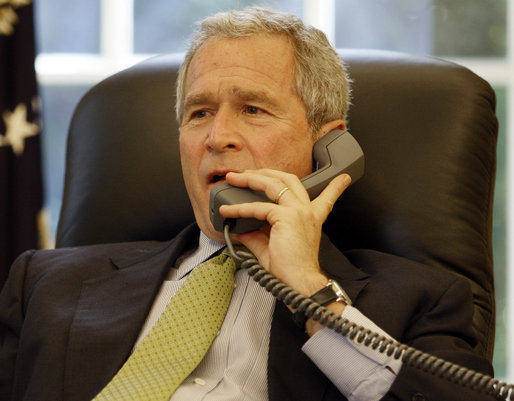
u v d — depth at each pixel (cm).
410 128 317
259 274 241
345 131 291
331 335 238
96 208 343
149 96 354
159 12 559
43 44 553
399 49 553
